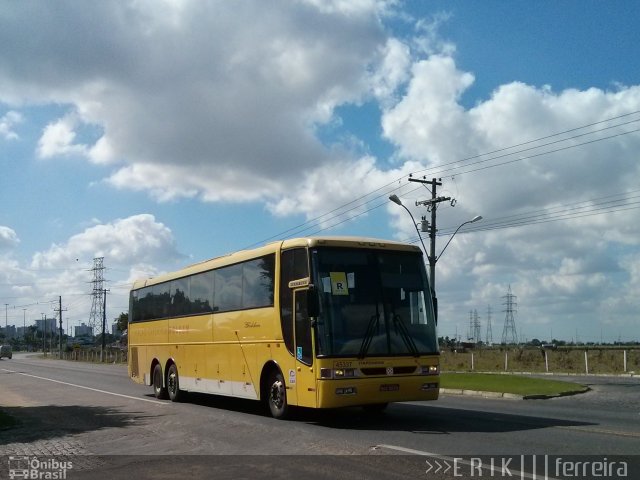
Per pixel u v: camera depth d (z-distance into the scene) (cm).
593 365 4294
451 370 4044
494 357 5356
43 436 1328
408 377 1323
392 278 1377
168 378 2066
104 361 7550
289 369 1372
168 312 2091
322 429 1283
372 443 1096
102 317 10281
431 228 3566
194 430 1332
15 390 2727
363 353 1288
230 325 1653
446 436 1170
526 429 1255
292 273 1388
